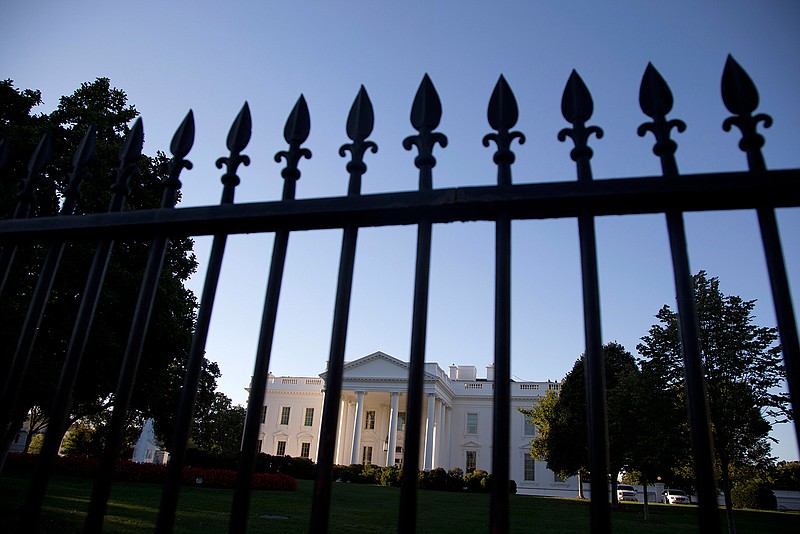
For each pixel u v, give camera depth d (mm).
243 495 1573
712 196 1554
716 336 11000
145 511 10305
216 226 1912
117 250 13648
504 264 1628
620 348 27797
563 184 1655
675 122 1695
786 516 21234
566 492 43531
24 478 15297
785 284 1432
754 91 1675
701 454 1343
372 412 49062
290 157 1974
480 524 11969
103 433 27906
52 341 12406
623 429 17078
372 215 1781
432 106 1915
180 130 2125
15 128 12266
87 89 15078
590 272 1574
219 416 43938
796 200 1524
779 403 10641
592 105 1801
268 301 1774
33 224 2059
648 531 12586
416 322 1628
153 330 14078
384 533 9656
